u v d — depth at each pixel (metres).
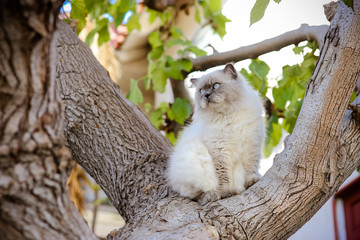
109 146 3.27
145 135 3.42
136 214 2.76
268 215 2.55
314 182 2.55
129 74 7.83
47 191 1.66
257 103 3.55
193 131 3.40
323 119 2.50
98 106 3.35
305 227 6.36
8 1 1.44
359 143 2.63
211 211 2.57
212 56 4.48
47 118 1.65
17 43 1.51
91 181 7.10
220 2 5.48
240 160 3.29
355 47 2.46
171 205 2.67
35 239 1.62
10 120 1.57
